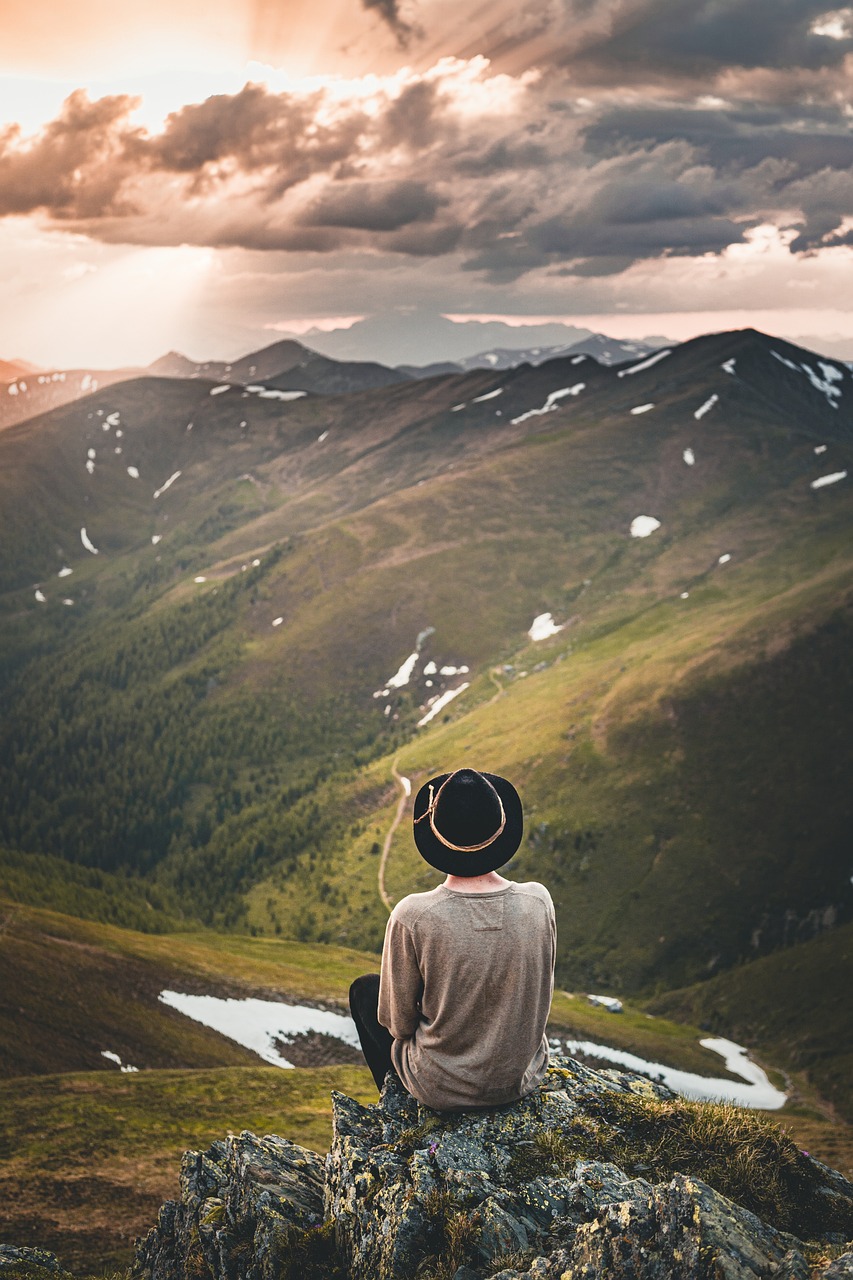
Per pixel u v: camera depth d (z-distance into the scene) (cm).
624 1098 766
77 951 9538
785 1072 14288
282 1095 5903
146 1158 4544
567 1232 618
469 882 657
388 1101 781
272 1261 735
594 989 18125
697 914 18825
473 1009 650
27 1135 4741
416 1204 657
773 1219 625
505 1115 738
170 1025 8550
